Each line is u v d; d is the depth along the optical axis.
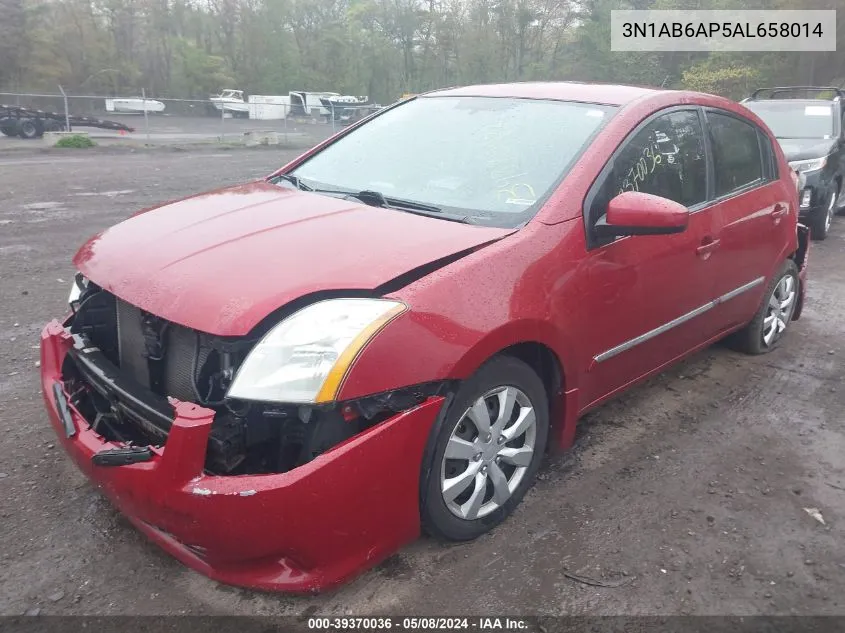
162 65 49.78
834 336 5.64
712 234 3.98
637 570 2.84
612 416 4.14
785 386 4.64
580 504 3.26
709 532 3.10
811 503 3.35
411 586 2.71
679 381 4.67
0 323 5.41
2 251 7.77
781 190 4.81
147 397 2.58
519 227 3.03
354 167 3.81
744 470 3.62
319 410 2.38
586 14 49.50
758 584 2.79
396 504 2.54
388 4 54.91
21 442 3.64
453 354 2.57
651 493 3.38
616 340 3.44
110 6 47.72
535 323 2.87
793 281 5.28
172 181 14.80
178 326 2.60
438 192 3.40
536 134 3.55
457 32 52.69
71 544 2.89
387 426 2.45
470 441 2.84
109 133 29.45
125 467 2.40
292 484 2.27
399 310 2.48
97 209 10.83
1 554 2.81
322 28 55.09
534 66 50.69
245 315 2.37
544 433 3.17
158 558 2.82
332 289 2.50
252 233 2.91
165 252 2.79
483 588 2.71
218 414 2.46
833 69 37.47
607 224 3.14
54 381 2.94
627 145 3.47
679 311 3.88
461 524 2.86
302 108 37.62
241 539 2.29
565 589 2.73
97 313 3.05
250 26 52.59
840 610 2.68
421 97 4.34
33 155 19.89
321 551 2.38
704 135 4.09
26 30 44.41
